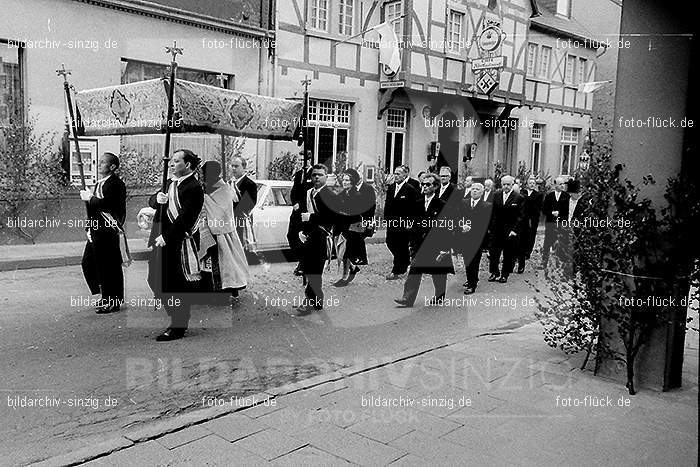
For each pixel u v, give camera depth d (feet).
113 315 23.73
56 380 17.06
